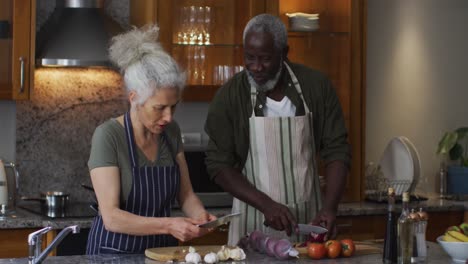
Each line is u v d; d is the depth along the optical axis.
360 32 4.72
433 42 5.33
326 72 4.71
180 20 4.50
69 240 3.96
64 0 4.46
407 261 2.82
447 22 5.36
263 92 3.42
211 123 3.44
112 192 2.76
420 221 2.85
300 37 4.68
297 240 3.35
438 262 2.86
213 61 4.57
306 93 3.45
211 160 3.45
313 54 4.70
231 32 4.59
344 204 4.66
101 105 4.65
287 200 3.44
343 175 3.40
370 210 4.52
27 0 4.17
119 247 2.85
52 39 4.30
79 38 4.30
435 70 5.34
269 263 2.78
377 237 4.57
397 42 5.23
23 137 4.54
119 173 2.81
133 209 2.85
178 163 3.01
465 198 5.00
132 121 2.83
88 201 4.65
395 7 5.21
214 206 4.46
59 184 4.61
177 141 3.01
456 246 2.86
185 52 4.52
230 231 3.51
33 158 4.55
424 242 2.87
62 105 4.59
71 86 4.60
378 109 5.20
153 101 2.68
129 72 2.69
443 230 4.76
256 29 3.25
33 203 4.55
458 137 5.23
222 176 3.41
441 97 5.37
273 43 3.24
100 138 2.79
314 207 3.52
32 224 3.93
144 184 2.84
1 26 4.19
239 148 3.46
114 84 4.67
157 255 2.72
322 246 2.89
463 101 5.40
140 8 4.57
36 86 4.54
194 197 3.03
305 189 3.46
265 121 3.39
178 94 2.72
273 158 3.42
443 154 5.18
